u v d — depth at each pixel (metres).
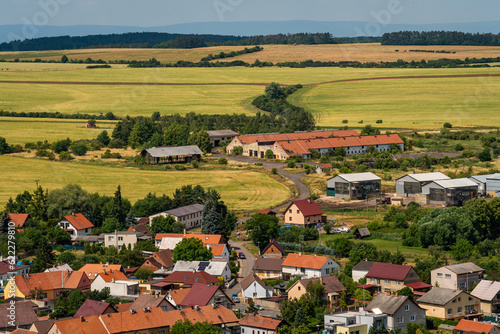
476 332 94.31
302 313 103.44
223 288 128.12
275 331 98.31
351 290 118.44
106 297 118.94
